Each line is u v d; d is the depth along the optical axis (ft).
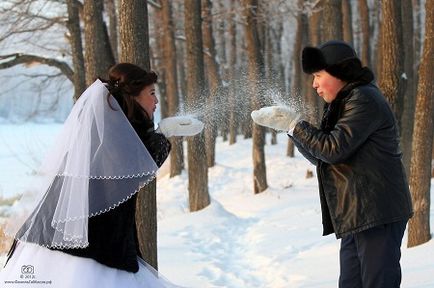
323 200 11.36
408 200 10.87
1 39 42.19
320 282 20.07
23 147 49.03
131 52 18.65
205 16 54.90
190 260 26.30
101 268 9.62
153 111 10.61
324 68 10.84
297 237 29.81
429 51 22.90
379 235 10.70
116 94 10.19
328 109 11.30
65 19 41.88
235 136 92.17
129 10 18.57
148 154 9.84
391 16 24.79
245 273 24.43
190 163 41.19
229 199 51.06
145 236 18.97
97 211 9.55
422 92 23.27
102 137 9.67
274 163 70.13
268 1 55.93
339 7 37.40
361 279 11.74
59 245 9.52
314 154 10.64
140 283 10.14
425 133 23.22
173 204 47.50
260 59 46.42
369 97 10.43
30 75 48.91
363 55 65.46
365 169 10.57
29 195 10.36
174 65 62.64
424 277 18.29
